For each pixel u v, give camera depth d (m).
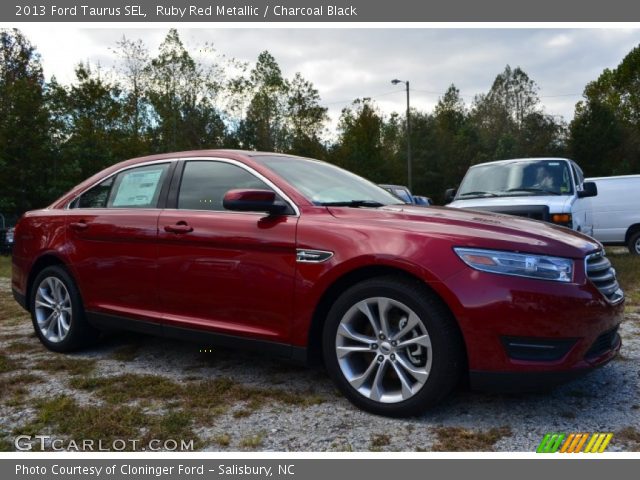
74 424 2.96
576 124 46.75
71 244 4.36
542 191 7.55
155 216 3.91
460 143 53.22
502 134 56.69
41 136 19.23
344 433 2.86
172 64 29.75
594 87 52.66
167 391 3.46
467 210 3.63
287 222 3.35
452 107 65.38
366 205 3.61
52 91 21.05
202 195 3.83
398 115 54.62
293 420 3.03
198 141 30.45
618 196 12.09
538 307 2.75
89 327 4.36
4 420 3.06
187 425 2.97
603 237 12.21
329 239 3.17
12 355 4.38
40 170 19.53
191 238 3.66
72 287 4.34
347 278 3.19
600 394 3.33
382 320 3.02
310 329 3.22
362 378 3.09
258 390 3.47
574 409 3.11
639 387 3.43
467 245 2.87
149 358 4.22
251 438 2.79
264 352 3.39
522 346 2.76
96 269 4.18
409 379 3.01
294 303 3.25
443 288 2.81
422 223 3.09
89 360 4.20
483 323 2.76
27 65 26.16
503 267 2.81
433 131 52.66
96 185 4.51
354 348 3.12
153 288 3.87
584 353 2.84
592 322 2.85
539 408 3.13
